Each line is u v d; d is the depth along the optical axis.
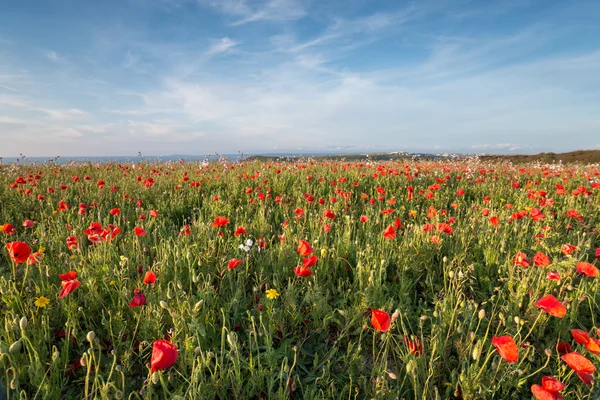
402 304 3.11
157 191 7.48
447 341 2.70
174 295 3.04
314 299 3.05
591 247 4.48
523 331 2.86
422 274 3.86
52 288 3.02
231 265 3.11
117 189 7.42
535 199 6.38
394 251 4.02
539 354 2.68
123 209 5.90
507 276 3.63
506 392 2.29
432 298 3.35
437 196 7.16
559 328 2.81
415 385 2.12
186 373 2.34
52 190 6.64
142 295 2.54
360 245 4.32
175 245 3.73
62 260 3.71
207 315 2.76
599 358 2.36
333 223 4.89
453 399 2.34
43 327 2.54
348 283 3.50
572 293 3.11
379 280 3.16
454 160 16.69
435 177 9.66
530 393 2.35
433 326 2.64
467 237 4.52
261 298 3.12
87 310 2.92
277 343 2.84
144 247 3.80
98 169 11.91
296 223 5.06
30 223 3.97
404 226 5.32
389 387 2.33
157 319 2.69
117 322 2.73
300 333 2.94
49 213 5.71
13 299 2.74
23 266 3.53
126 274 3.40
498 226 4.73
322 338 2.85
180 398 1.82
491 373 2.36
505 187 8.66
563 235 4.61
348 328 2.84
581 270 2.81
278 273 3.65
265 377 2.44
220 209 6.09
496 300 3.34
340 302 3.20
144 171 11.30
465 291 3.58
